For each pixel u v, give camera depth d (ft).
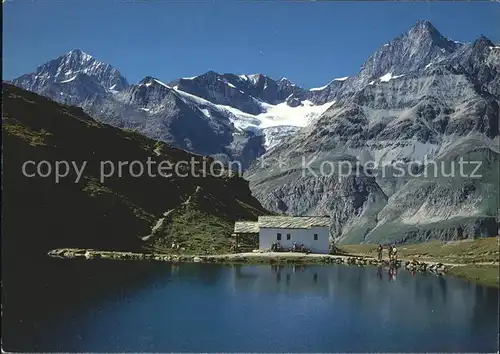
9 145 448.65
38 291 271.28
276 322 239.09
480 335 223.10
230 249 460.96
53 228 412.77
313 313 254.27
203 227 503.61
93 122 598.34
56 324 222.89
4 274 301.43
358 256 455.63
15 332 211.41
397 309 263.08
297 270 376.07
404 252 507.30
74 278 309.63
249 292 297.33
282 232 460.96
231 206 595.06
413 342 213.46
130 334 217.15
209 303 269.85
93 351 196.44
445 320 243.81
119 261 382.83
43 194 435.12
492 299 284.61
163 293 288.10
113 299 268.00
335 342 213.25
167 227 482.28
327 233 460.14
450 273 364.99
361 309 263.08
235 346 207.51
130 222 467.93
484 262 387.34
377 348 206.28
